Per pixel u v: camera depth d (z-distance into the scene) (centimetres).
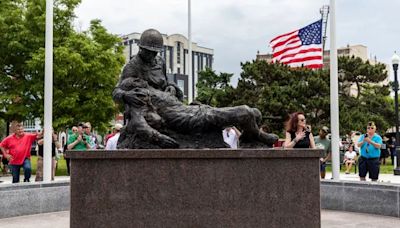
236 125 539
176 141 539
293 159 485
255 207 482
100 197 482
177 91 621
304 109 2686
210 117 537
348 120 2641
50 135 1134
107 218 481
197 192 484
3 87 2097
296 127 791
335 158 1061
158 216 482
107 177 484
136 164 485
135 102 546
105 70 2089
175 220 482
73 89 2075
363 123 2678
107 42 2189
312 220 481
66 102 1986
